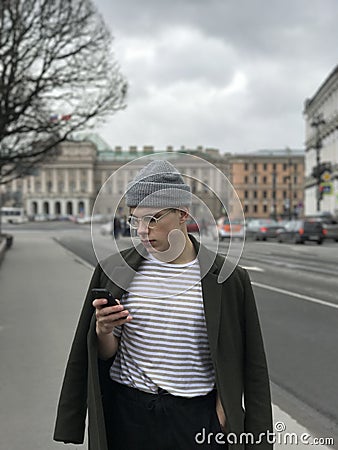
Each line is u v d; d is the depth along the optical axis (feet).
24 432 14.57
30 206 404.57
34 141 82.58
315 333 26.73
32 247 108.27
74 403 7.48
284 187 396.57
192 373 7.22
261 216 392.47
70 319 30.60
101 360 7.70
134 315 7.26
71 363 7.51
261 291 41.93
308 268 60.80
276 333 26.76
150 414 7.20
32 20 71.82
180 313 7.17
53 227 263.29
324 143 259.60
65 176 395.96
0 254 75.46
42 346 24.17
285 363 21.58
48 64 74.18
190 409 7.19
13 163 86.79
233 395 7.02
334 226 129.80
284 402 17.25
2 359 21.94
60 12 71.87
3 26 71.10
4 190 408.67
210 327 7.00
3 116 73.77
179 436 7.20
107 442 7.48
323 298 38.29
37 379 19.25
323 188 171.22
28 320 30.37
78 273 57.41
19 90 74.38
